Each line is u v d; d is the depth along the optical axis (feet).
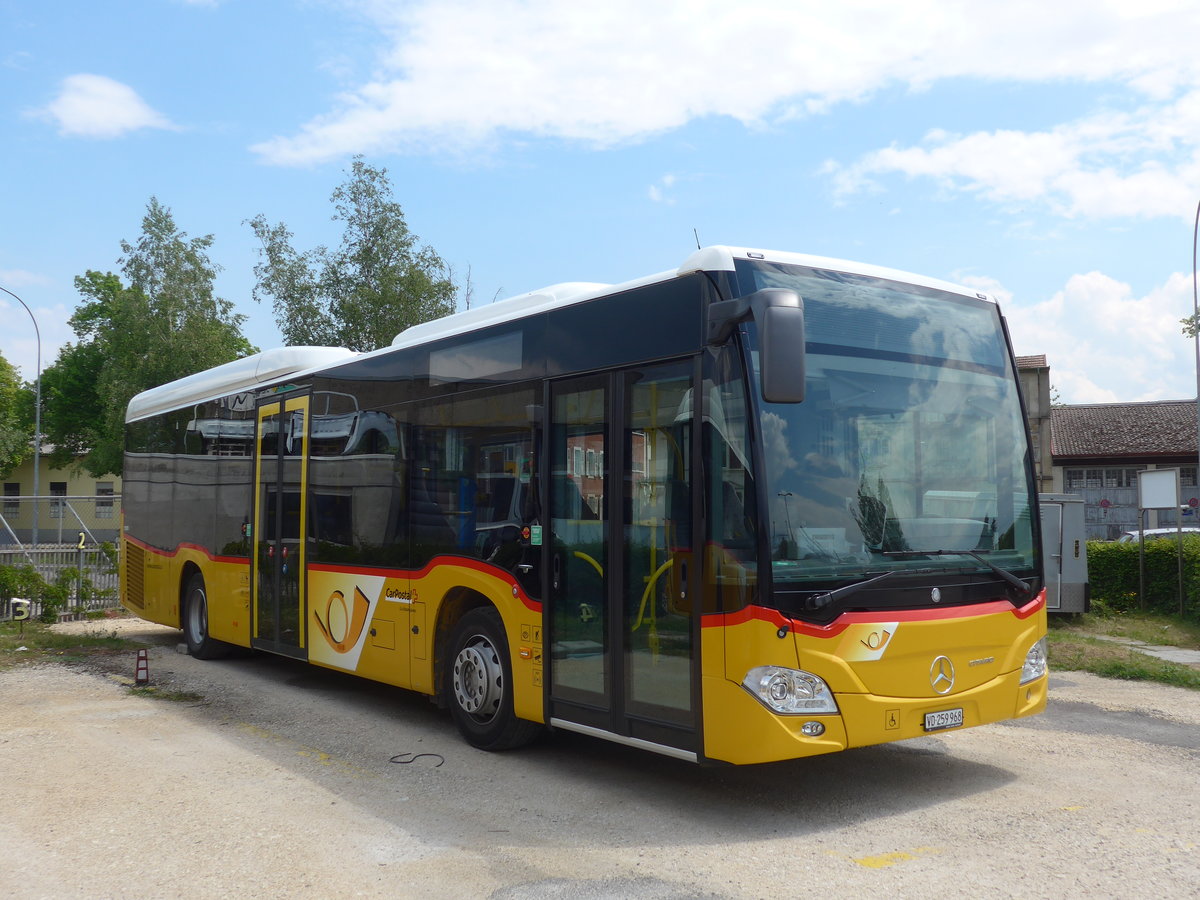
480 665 24.44
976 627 19.76
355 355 31.19
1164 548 53.31
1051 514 47.88
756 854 17.04
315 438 32.22
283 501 33.86
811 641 17.85
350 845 17.63
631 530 20.38
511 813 19.53
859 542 18.76
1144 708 29.43
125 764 23.35
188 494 41.01
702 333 19.20
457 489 25.55
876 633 18.42
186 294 141.90
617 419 20.98
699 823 18.85
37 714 29.22
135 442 47.14
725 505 18.40
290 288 97.71
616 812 19.58
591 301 21.95
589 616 21.26
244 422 36.78
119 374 144.05
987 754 23.86
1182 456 135.64
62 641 43.98
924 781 21.57
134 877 16.10
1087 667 36.09
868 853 17.06
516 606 23.22
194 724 27.91
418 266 97.86
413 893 15.37
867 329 20.11
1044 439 102.01
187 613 41.19
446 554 25.68
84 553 55.16
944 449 20.48
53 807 19.89
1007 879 15.74
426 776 22.31
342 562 30.19
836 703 17.95
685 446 19.30
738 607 17.95
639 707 19.97
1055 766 22.74
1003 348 22.39
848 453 19.08
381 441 28.81
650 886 15.56
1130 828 18.25
